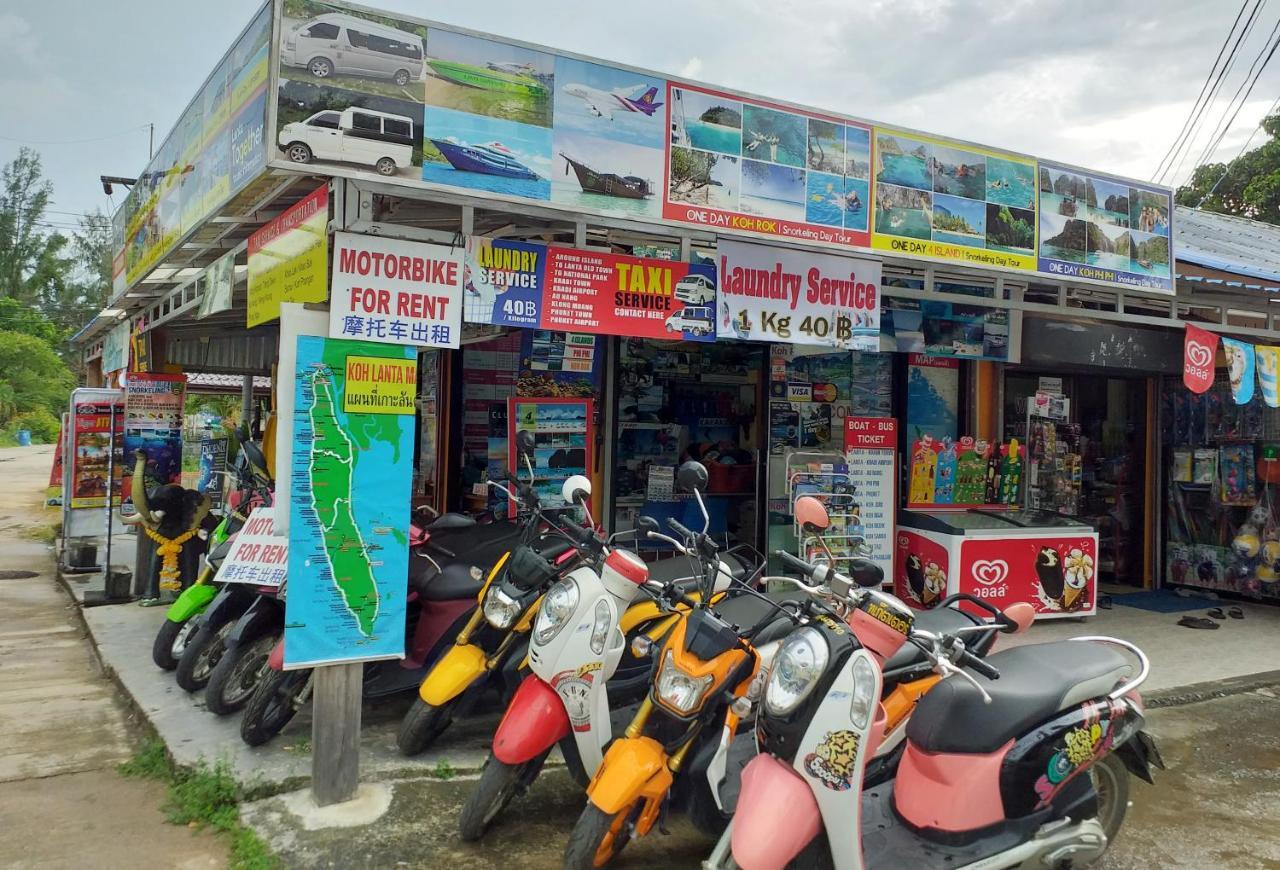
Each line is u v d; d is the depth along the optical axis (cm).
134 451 753
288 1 335
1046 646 337
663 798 308
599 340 648
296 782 379
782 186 470
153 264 573
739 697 333
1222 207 1759
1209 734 489
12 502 1588
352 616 363
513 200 388
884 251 505
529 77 392
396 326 367
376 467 366
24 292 5194
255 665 452
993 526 697
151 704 475
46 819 363
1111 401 888
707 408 723
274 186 393
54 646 638
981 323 677
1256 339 759
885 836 295
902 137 510
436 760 409
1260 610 776
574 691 324
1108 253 597
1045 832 292
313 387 353
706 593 313
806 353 703
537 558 374
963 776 288
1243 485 807
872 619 289
